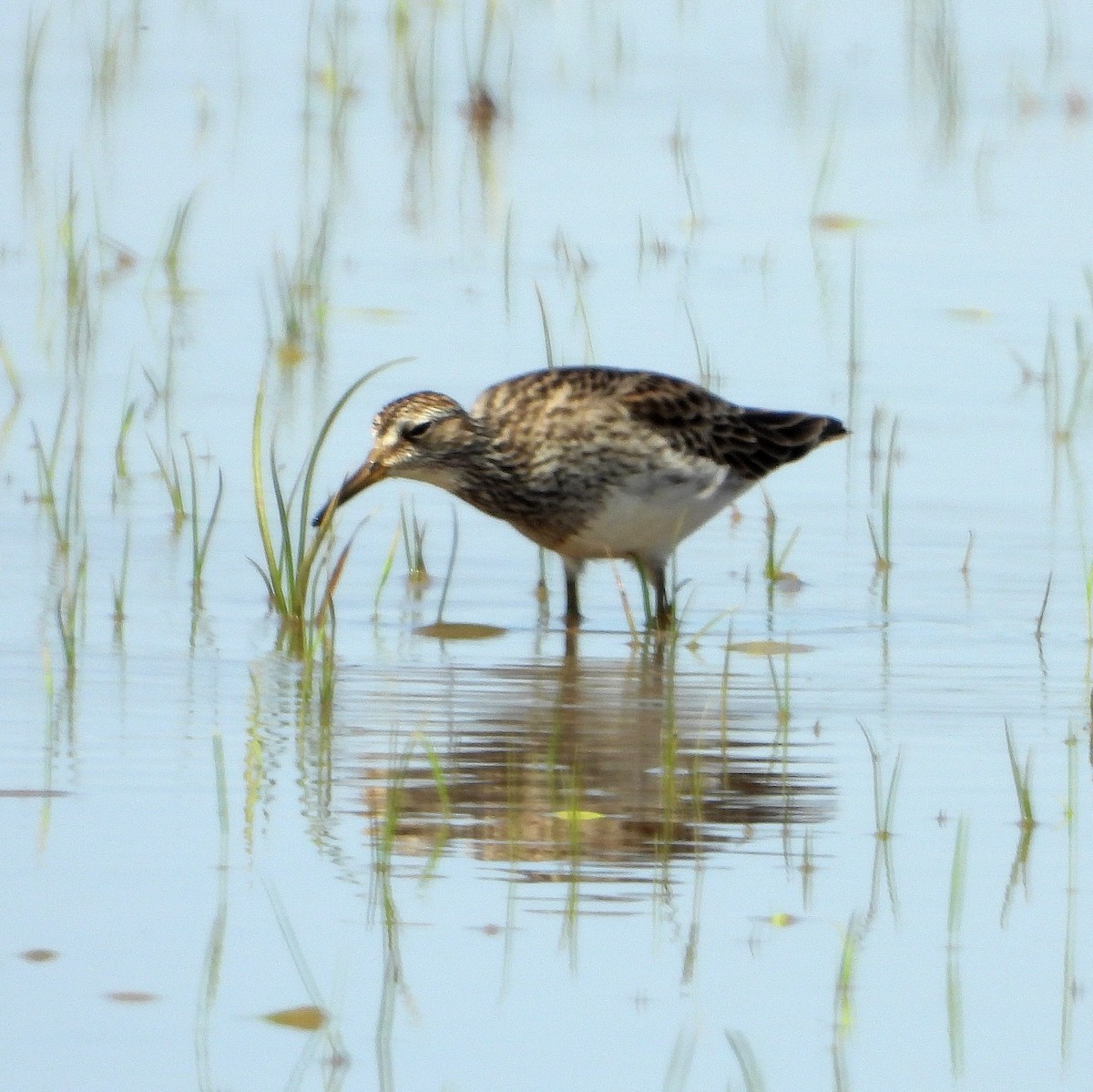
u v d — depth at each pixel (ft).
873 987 26.96
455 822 31.81
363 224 70.95
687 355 59.16
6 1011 25.81
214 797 32.50
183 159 76.69
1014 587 45.68
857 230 71.51
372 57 92.02
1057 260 68.69
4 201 71.51
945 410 56.54
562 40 95.14
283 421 53.83
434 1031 25.70
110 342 59.36
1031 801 33.04
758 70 91.76
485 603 44.98
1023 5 100.78
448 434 44.39
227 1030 25.57
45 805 31.96
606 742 35.68
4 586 43.50
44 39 91.04
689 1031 25.81
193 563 44.78
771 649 41.65
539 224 71.41
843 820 32.22
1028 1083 24.95
